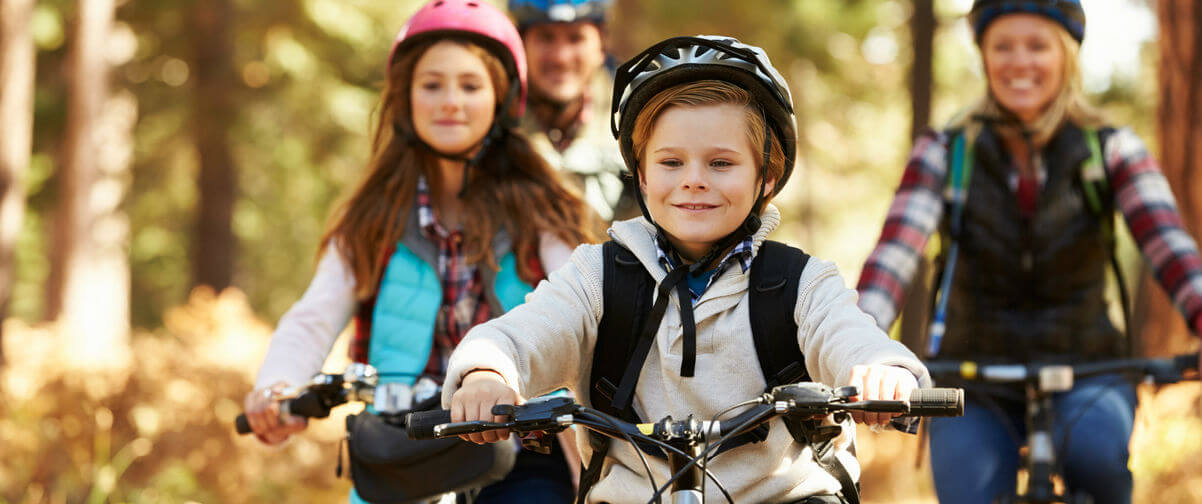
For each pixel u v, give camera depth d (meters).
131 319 44.94
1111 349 6.61
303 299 6.21
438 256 6.24
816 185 52.19
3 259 20.34
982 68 6.81
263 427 5.80
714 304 4.39
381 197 6.33
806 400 3.72
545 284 4.54
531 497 6.03
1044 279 6.58
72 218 26.09
